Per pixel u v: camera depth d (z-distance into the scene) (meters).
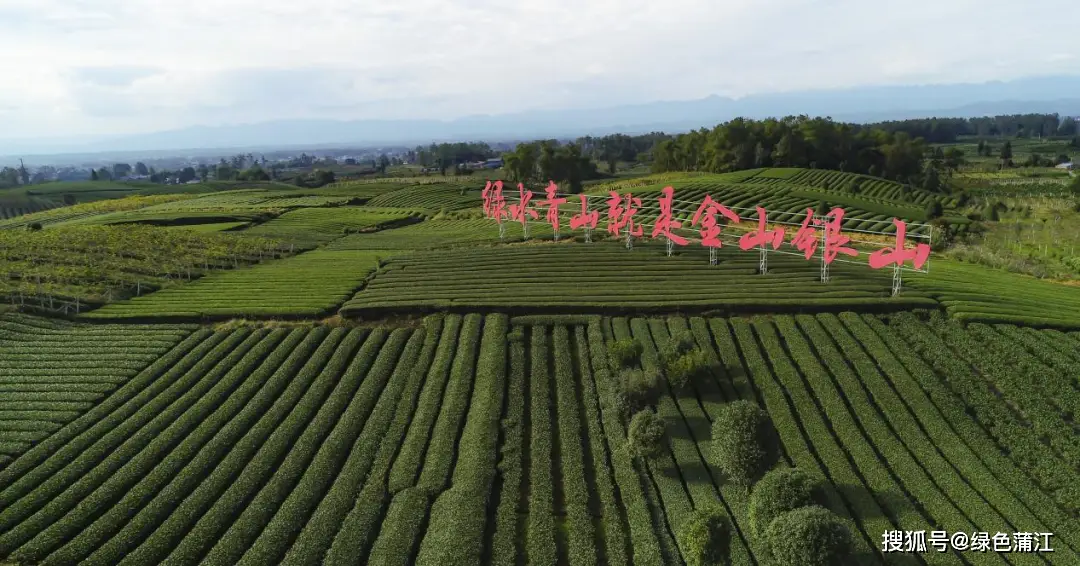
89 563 24.83
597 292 47.06
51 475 29.91
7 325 43.78
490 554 25.67
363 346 41.91
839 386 35.19
